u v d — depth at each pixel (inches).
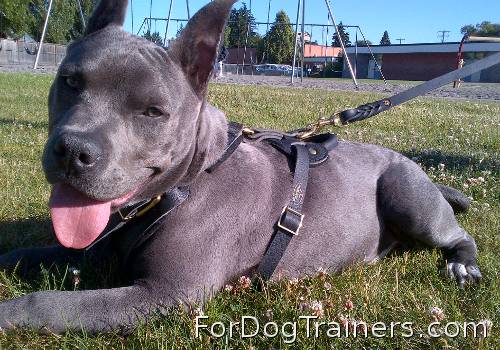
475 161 55.3
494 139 70.1
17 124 67.9
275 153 29.1
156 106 22.9
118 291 23.1
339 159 30.9
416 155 56.9
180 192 24.3
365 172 31.4
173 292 23.6
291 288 26.4
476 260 32.0
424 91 37.1
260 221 26.7
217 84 143.2
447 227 32.5
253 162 27.2
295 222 27.2
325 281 27.9
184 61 24.3
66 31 474.0
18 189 39.6
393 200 31.2
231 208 25.6
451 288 28.4
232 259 26.0
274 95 111.6
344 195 29.7
